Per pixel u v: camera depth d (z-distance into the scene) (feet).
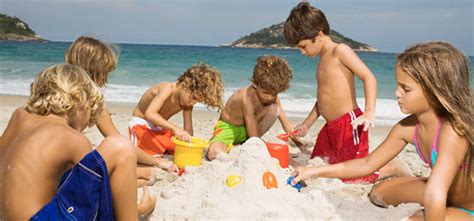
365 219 9.75
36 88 7.73
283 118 16.99
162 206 9.85
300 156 15.14
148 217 9.41
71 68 7.89
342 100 13.48
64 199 7.16
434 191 8.23
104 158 7.19
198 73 14.49
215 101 14.57
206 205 9.37
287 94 36.52
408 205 10.13
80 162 7.14
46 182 7.23
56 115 7.71
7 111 23.25
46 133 7.32
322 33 13.73
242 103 15.16
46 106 7.55
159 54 93.81
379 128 23.03
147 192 9.58
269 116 15.83
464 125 8.43
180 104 15.02
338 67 13.50
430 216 8.26
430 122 9.09
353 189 11.83
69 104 7.55
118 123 20.62
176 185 10.98
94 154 7.14
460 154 8.55
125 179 7.36
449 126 8.63
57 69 7.79
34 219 6.99
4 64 66.23
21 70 54.80
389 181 10.97
